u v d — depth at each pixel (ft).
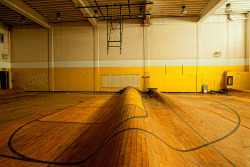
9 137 8.24
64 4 23.99
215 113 13.07
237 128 9.66
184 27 28.68
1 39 30.42
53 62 31.30
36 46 31.71
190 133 8.87
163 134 8.27
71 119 11.57
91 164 5.29
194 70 28.66
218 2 21.08
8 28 31.60
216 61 28.30
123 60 29.94
